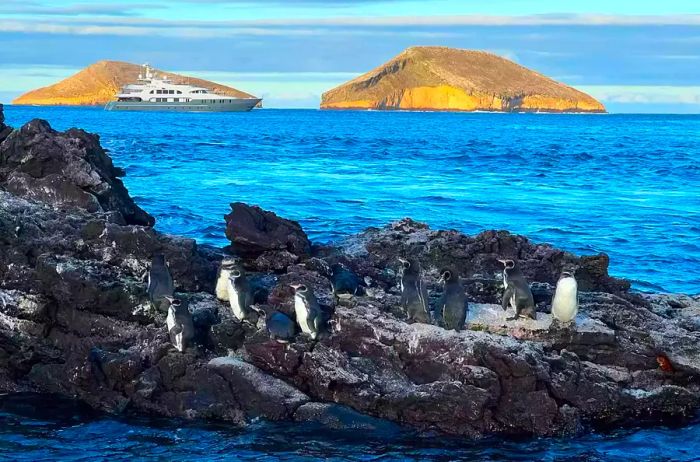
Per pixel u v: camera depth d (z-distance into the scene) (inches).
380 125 6643.7
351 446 506.3
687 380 589.6
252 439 512.1
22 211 693.3
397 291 682.8
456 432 524.7
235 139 3725.4
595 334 589.3
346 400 542.0
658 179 2132.1
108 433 520.4
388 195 1644.9
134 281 629.0
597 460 495.8
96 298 607.5
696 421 557.3
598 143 4106.8
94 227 666.8
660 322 641.0
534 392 532.1
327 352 555.2
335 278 645.9
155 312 608.7
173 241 671.8
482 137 4653.1
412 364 557.6
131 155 2522.1
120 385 561.6
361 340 570.9
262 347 560.4
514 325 597.3
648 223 1334.9
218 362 553.9
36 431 522.3
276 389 543.8
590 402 549.0
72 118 6441.9
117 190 843.4
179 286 657.6
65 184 750.5
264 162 2412.6
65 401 565.6
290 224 767.7
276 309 596.1
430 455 496.7
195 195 1545.3
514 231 1235.9
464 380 533.0
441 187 1828.2
